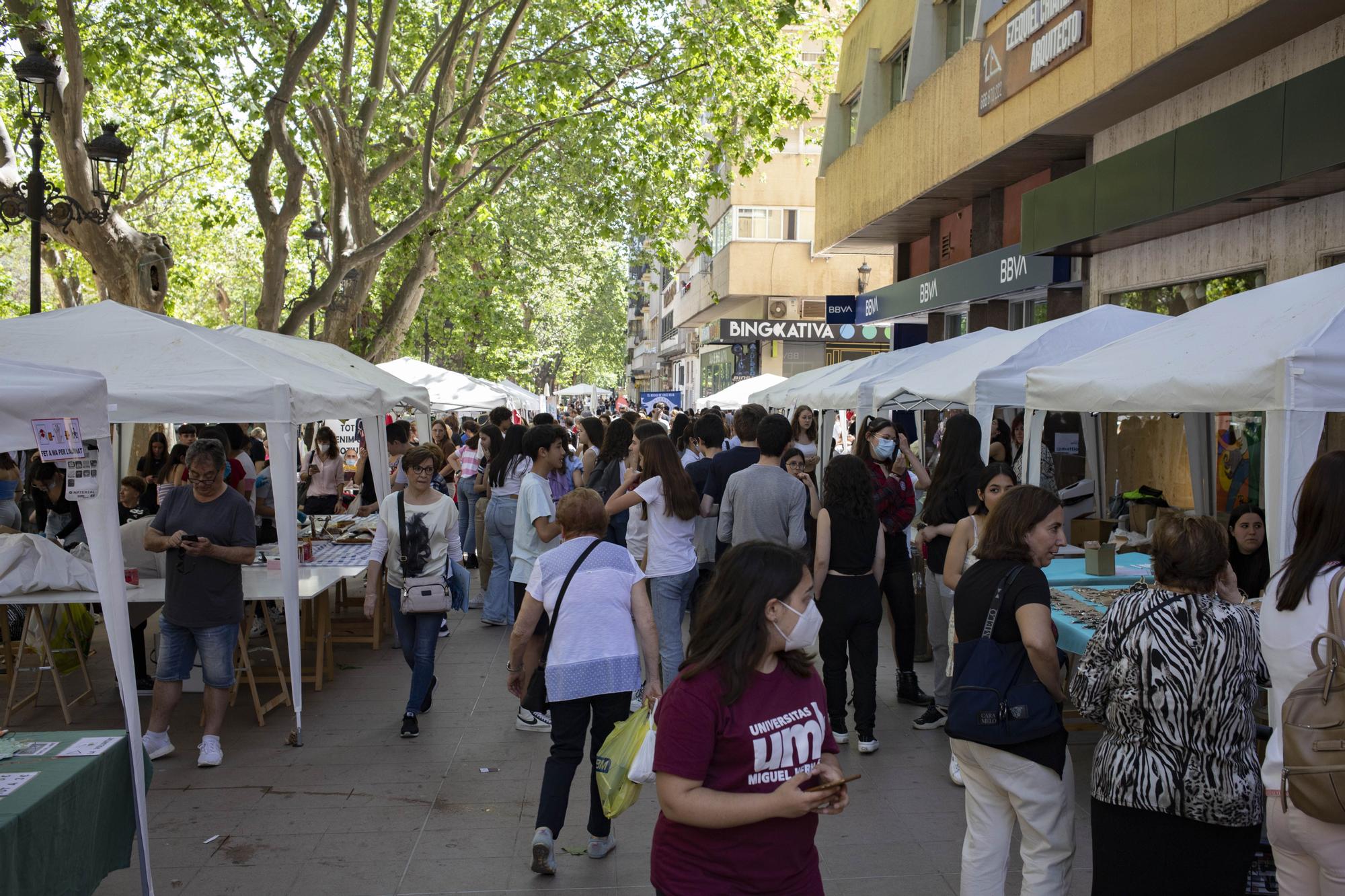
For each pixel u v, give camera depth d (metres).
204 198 21.03
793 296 32.94
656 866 2.72
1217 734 3.37
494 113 21.11
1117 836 3.51
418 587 6.75
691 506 6.85
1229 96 10.80
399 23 19.92
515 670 4.93
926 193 17.91
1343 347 4.12
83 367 6.59
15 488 9.82
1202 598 3.43
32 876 3.50
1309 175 8.38
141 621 7.82
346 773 6.19
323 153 17.66
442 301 27.83
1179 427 11.90
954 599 4.04
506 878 4.78
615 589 4.85
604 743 4.25
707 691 2.62
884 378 11.38
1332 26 9.28
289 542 6.71
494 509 10.20
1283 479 4.11
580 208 22.59
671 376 72.75
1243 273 10.66
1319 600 3.08
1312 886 3.16
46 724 7.18
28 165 20.61
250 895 4.61
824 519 6.29
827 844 5.12
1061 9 12.52
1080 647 5.05
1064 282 14.40
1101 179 11.75
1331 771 2.89
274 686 8.20
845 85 24.56
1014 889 4.67
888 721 7.12
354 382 8.70
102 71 14.94
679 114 17.67
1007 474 5.16
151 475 12.94
